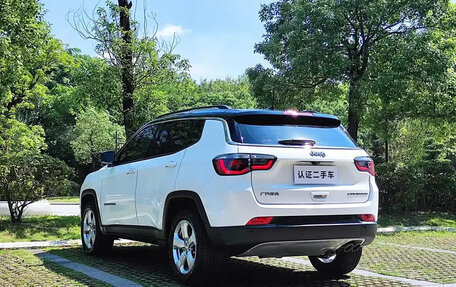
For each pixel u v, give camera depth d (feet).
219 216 15.87
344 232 16.92
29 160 35.91
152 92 42.60
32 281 18.15
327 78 56.75
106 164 24.25
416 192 52.16
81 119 138.51
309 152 16.89
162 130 20.71
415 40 48.47
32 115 148.46
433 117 56.44
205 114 18.37
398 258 26.04
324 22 50.93
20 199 34.83
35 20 45.42
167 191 18.42
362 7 51.29
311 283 18.79
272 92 57.62
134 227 20.95
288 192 16.29
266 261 24.20
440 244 33.12
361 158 17.93
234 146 16.33
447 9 50.85
